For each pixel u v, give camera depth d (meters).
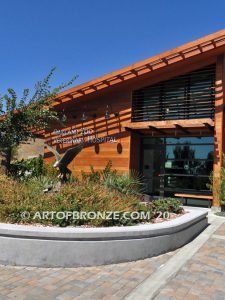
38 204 7.05
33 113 12.05
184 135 14.99
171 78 14.59
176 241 7.21
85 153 16.00
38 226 6.45
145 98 15.11
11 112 11.92
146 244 6.50
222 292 4.96
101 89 15.10
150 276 5.52
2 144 12.32
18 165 14.38
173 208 8.98
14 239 5.93
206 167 14.51
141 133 15.41
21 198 7.27
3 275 5.45
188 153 15.02
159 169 15.63
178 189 15.05
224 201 12.05
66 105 16.53
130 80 14.62
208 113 13.73
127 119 15.06
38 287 5.01
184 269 5.92
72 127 16.53
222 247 7.40
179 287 5.12
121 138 15.12
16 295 4.70
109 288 5.03
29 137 12.56
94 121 15.91
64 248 5.90
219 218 11.13
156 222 7.75
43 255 5.86
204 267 6.04
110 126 15.47
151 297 4.71
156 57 13.48
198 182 14.63
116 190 8.98
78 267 5.92
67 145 16.62
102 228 6.38
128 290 4.97
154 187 15.67
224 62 13.12
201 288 5.09
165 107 14.68
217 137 12.95
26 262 5.88
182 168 15.10
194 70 14.12
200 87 14.02
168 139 15.55
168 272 5.70
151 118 14.90
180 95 14.42
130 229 6.39
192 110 14.10
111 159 15.30
